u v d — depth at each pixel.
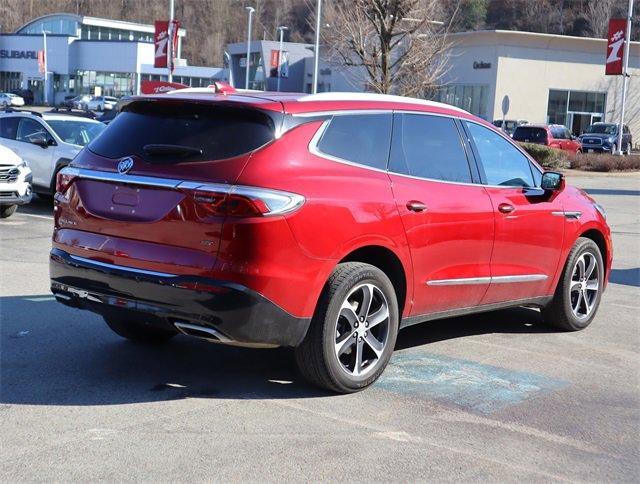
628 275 10.86
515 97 50.69
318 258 4.97
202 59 117.69
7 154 13.09
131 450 4.35
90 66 84.19
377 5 22.67
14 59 89.00
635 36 80.62
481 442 4.70
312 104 5.25
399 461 4.37
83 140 15.60
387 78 23.48
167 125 5.21
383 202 5.38
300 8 101.75
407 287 5.65
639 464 4.50
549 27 95.12
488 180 6.40
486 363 6.31
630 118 53.91
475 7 94.69
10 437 4.48
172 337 6.65
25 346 6.21
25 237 11.66
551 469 4.38
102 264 5.10
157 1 130.12
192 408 5.02
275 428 4.75
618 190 26.09
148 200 4.97
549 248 6.91
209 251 4.75
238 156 4.88
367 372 5.42
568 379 6.00
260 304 4.76
